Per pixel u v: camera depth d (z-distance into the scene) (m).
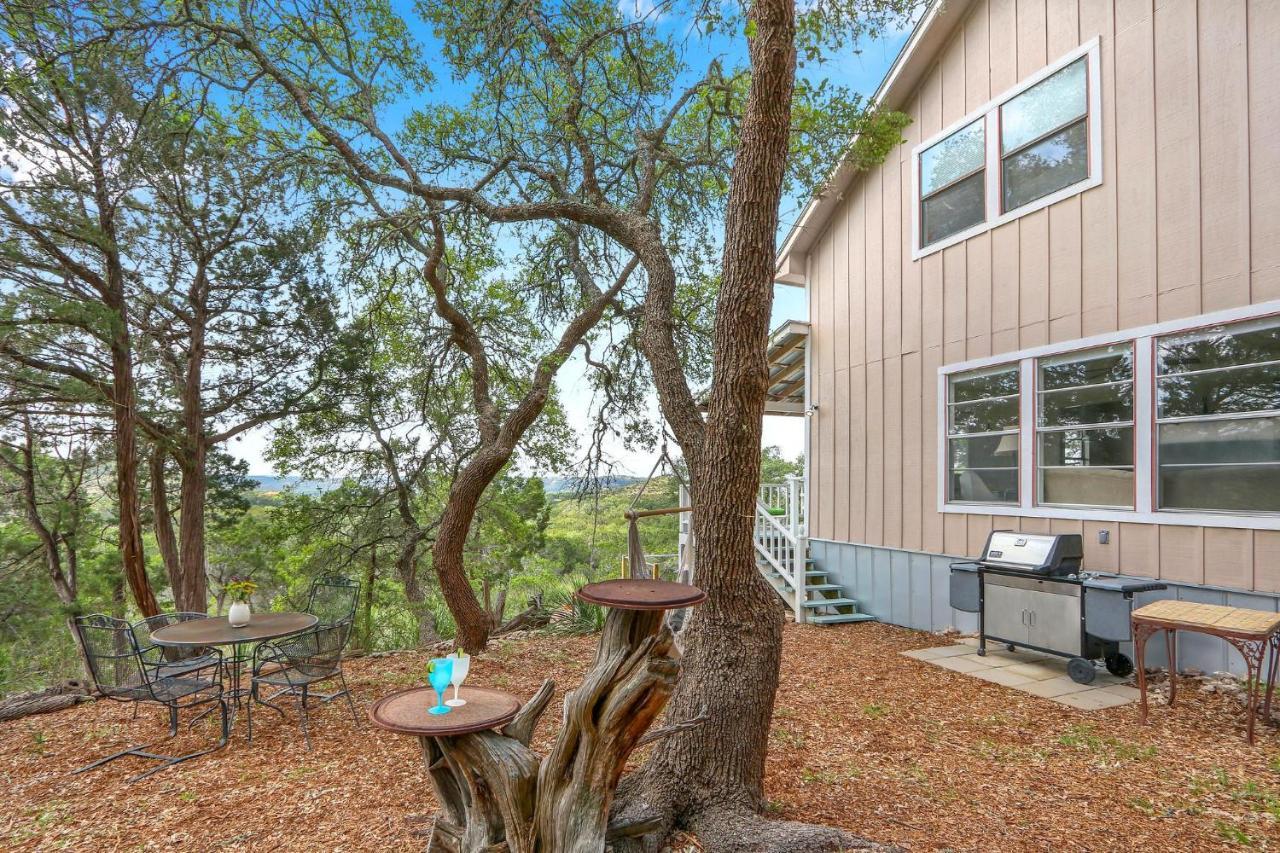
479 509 12.32
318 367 10.88
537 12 6.18
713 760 3.09
